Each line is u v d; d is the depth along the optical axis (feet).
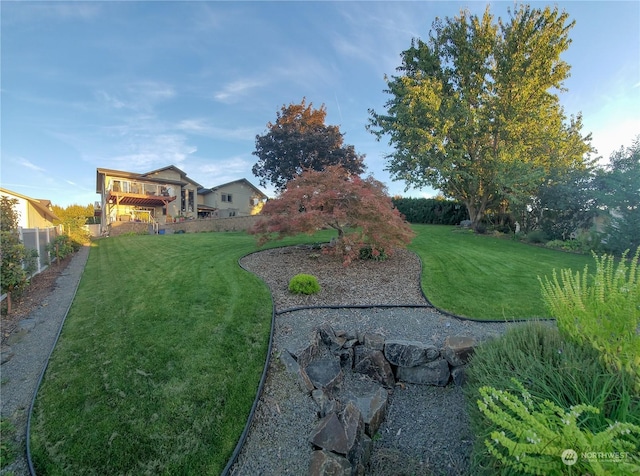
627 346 7.22
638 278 7.88
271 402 10.87
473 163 50.21
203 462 8.38
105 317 16.71
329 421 9.46
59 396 10.43
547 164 47.42
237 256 30.63
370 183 29.81
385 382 13.35
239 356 12.80
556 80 45.85
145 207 90.17
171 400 10.27
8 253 17.97
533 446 5.24
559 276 23.76
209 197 109.19
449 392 12.62
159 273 25.62
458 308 17.76
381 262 27.55
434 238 44.50
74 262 35.29
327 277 23.40
